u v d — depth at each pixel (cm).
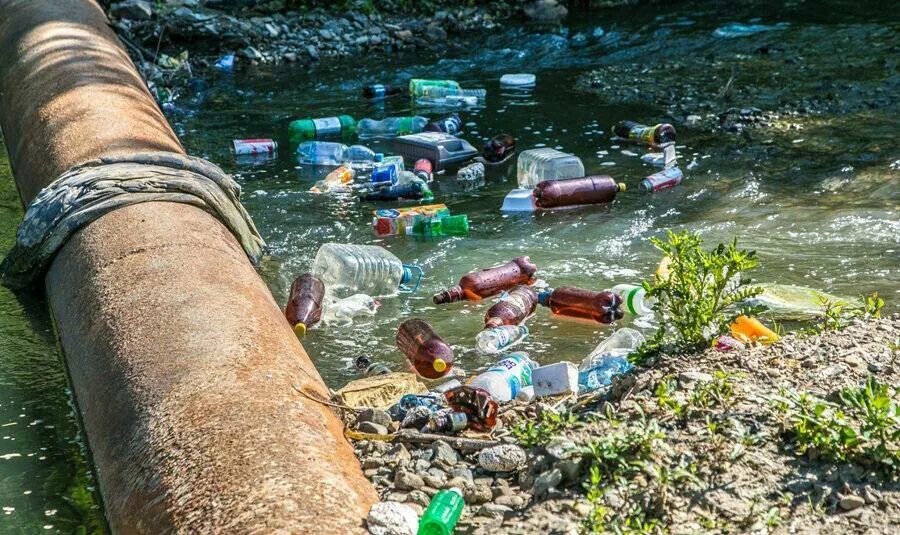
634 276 643
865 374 422
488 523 351
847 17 1366
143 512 357
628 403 409
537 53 1303
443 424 425
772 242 688
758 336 524
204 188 624
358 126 999
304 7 1436
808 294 599
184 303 469
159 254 525
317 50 1328
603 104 1065
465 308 614
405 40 1363
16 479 451
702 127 962
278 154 932
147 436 388
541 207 774
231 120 1048
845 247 674
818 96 1035
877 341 460
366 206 787
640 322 589
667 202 777
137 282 498
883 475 346
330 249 661
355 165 885
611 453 360
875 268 638
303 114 1067
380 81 1195
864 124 935
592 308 589
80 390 461
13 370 549
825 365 431
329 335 584
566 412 415
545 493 361
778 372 426
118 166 628
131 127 711
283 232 730
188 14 1334
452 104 1090
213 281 495
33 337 583
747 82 1106
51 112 768
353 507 343
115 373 436
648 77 1160
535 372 486
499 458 384
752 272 639
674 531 331
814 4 1452
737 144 904
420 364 536
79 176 612
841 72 1116
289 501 336
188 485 354
